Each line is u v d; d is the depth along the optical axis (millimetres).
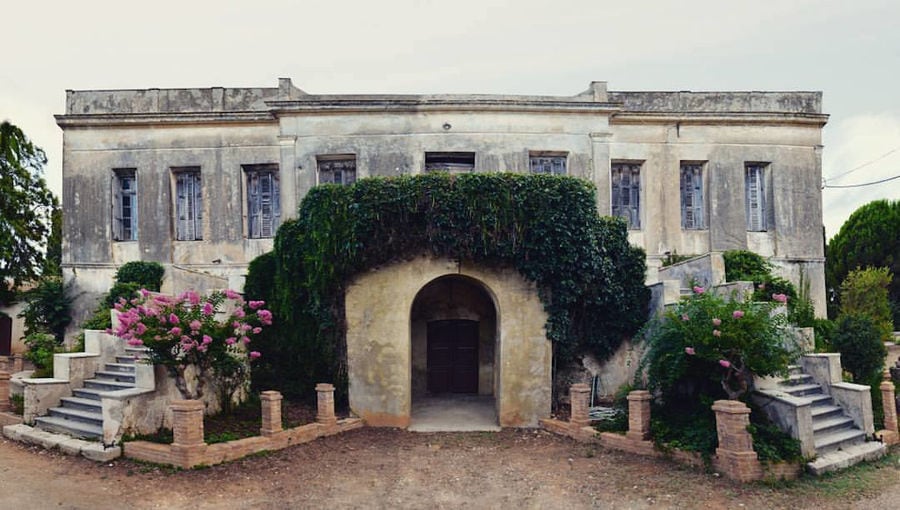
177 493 9430
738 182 21656
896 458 11344
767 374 11000
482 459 11492
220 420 12734
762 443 10234
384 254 13820
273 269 15445
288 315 14656
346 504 9188
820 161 22109
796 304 17094
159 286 20531
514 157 19781
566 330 14352
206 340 11398
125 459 10984
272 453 11523
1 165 26922
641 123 21484
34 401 12961
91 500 9141
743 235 21531
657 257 21125
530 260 14031
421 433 13383
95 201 21375
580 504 9234
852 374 14844
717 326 11109
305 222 14617
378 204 13648
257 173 21500
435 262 13961
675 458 10852
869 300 24094
